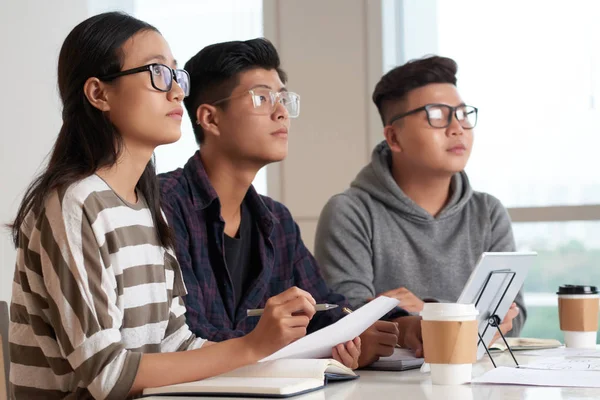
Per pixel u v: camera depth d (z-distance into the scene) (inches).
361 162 161.6
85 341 55.3
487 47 159.8
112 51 62.8
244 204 88.4
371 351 70.9
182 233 80.3
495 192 159.0
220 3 170.7
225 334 74.9
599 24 155.1
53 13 153.3
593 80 155.3
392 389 56.1
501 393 52.7
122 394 54.9
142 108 62.6
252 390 52.2
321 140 163.6
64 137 62.8
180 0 172.7
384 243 105.6
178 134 64.5
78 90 62.9
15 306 61.6
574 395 51.1
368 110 161.6
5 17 141.3
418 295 105.5
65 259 56.5
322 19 164.2
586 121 155.6
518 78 158.4
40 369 60.5
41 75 149.2
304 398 52.0
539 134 157.4
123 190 63.9
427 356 58.4
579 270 155.3
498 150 158.9
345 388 57.0
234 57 85.4
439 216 106.4
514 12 158.7
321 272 100.5
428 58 106.5
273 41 166.7
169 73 63.8
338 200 107.2
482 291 66.6
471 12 160.7
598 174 154.8
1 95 139.7
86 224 57.8
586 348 81.7
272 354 59.2
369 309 66.2
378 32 161.5
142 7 174.2
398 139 106.1
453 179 108.2
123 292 60.8
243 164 85.7
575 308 83.5
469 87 160.6
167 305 66.7
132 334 62.0
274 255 89.0
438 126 102.9
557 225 156.3
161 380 55.4
